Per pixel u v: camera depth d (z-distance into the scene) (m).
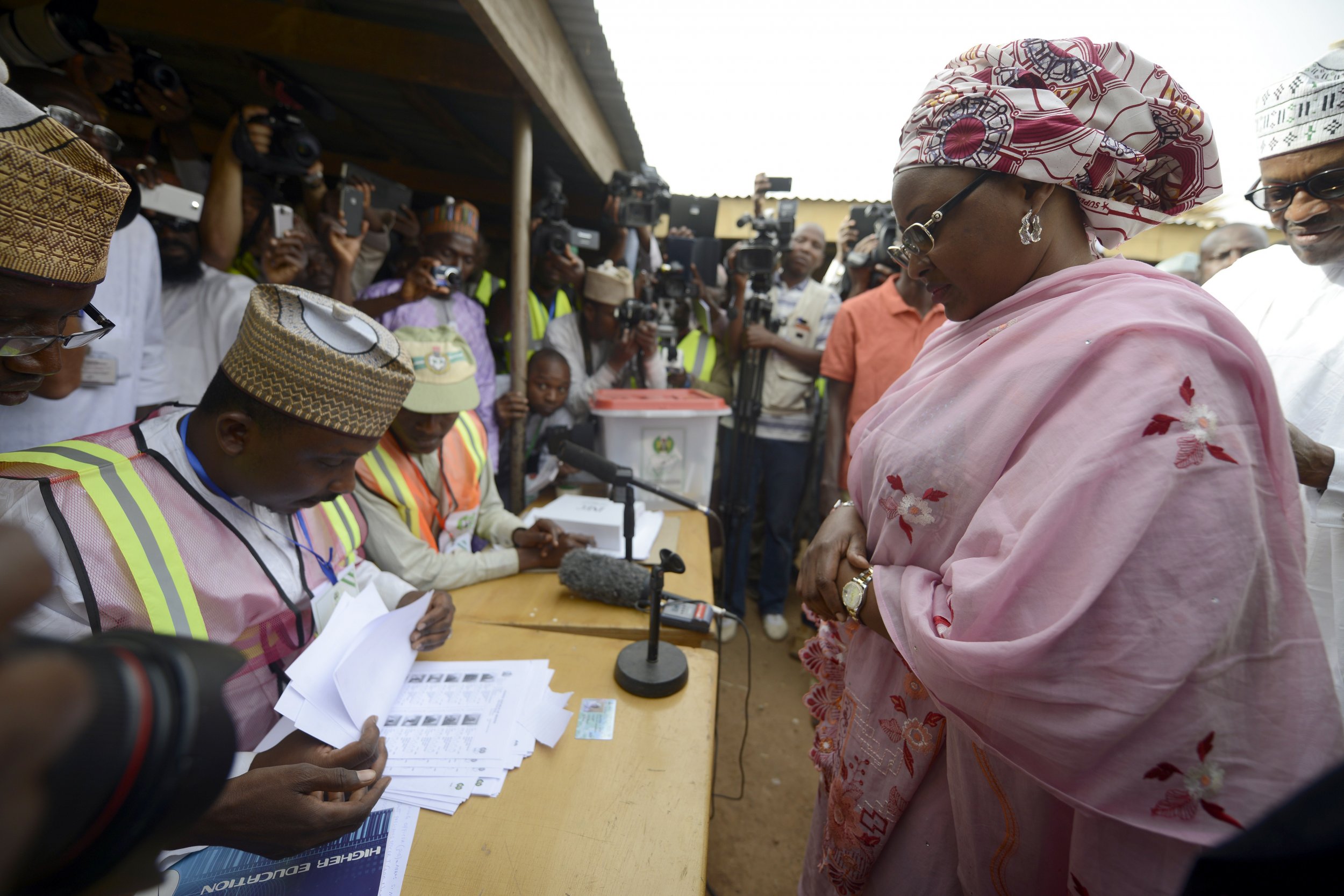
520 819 0.78
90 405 1.38
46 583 0.21
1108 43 0.68
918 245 0.75
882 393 2.47
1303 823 0.33
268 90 1.95
